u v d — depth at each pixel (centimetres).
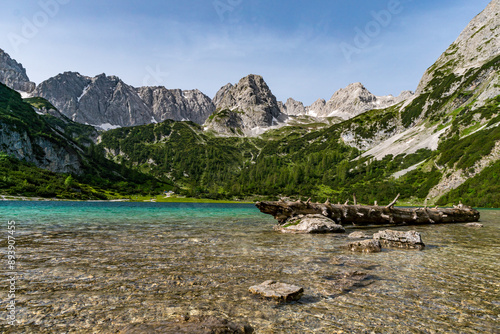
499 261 1241
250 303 700
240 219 3875
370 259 1240
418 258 1284
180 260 1160
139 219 3497
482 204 11875
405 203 16075
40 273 933
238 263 1119
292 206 2477
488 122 18262
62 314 612
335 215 2655
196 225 2803
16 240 1602
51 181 16425
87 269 994
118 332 526
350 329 571
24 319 581
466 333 564
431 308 691
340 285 855
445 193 15038
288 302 713
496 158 14400
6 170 15000
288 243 1664
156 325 543
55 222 2800
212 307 670
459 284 887
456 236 2164
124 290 780
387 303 719
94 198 15638
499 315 655
